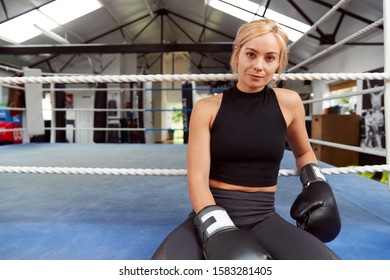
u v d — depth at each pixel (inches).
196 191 30.1
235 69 35.2
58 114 249.6
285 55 33.0
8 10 221.6
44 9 237.0
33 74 159.0
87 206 58.2
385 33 45.9
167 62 493.7
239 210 32.9
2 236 43.4
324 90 290.7
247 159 32.9
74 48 220.4
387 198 64.3
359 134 203.0
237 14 262.5
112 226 47.5
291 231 29.7
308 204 32.4
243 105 33.3
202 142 32.4
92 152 153.6
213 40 359.6
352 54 237.6
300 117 37.4
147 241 41.9
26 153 147.0
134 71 370.6
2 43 263.7
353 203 60.5
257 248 24.1
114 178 85.7
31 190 71.2
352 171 47.2
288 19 233.1
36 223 48.7
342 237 43.6
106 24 299.3
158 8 314.8
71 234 44.2
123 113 302.8
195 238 28.8
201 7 277.1
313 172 36.7
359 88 222.2
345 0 58.1
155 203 60.4
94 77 46.8
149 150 166.2
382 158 184.5
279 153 33.8
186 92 239.6
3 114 273.7
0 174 91.5
